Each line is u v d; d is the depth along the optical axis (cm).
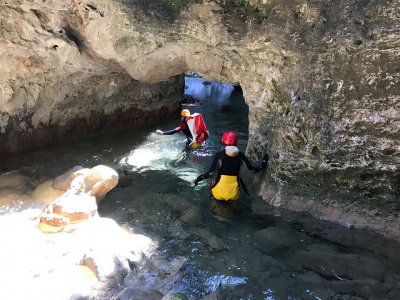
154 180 627
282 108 534
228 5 541
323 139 484
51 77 690
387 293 373
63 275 383
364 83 449
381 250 444
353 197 488
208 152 764
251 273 406
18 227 466
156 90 948
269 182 554
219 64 601
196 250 443
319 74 479
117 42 626
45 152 718
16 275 380
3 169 629
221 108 1206
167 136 868
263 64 538
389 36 419
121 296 353
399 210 461
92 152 737
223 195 550
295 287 386
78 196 510
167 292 372
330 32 459
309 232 482
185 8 562
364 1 436
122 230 475
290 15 489
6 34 593
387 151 453
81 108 790
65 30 637
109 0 579
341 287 382
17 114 681
